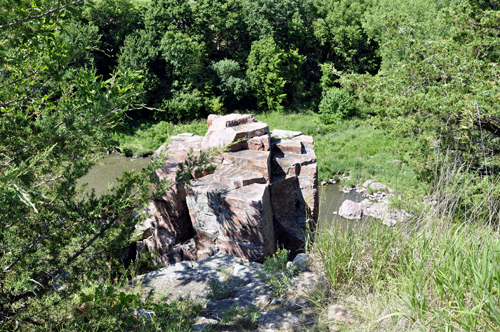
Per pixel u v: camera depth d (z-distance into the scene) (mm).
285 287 4406
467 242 3105
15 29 3568
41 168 3871
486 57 11977
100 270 4141
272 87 37781
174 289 5609
